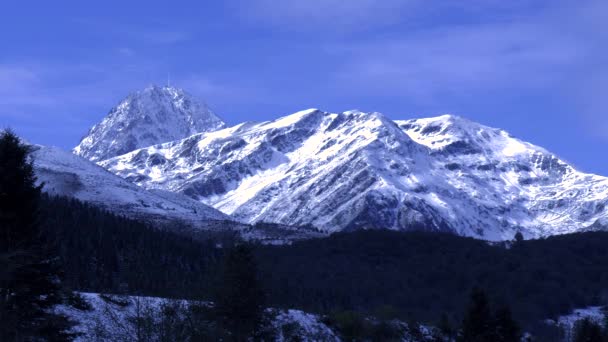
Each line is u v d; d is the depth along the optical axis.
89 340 63.03
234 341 73.00
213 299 71.69
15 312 58.16
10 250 61.41
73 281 108.12
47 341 62.09
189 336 54.31
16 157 66.62
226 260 79.38
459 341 109.06
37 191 67.06
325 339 96.62
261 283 81.50
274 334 87.31
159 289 62.34
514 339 110.19
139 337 51.59
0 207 64.56
